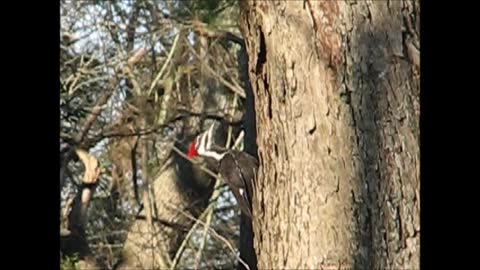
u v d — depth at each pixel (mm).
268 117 7762
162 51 21547
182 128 23062
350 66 7402
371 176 7344
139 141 23156
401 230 7289
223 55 21828
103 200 23641
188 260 23891
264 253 7832
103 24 21297
